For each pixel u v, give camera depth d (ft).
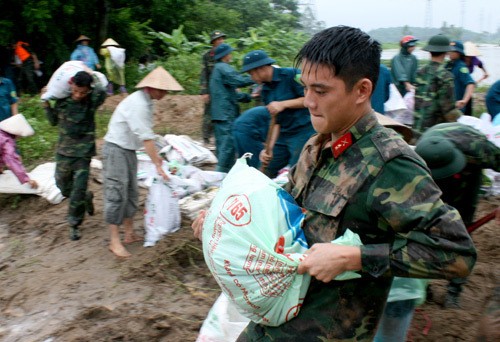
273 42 52.06
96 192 21.11
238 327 9.36
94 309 12.96
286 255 5.78
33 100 35.91
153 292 13.96
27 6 43.96
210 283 14.38
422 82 19.39
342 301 5.81
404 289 8.73
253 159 16.51
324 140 6.08
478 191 10.06
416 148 9.20
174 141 22.99
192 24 67.10
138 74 48.98
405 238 5.40
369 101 5.72
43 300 14.06
